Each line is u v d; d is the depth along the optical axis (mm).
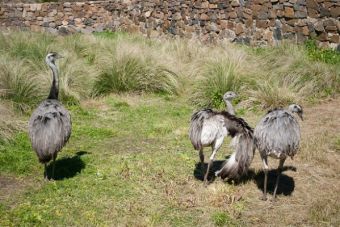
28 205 6922
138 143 9570
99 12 24531
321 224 6457
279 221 6543
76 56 14695
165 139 9797
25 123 10477
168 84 13273
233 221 6512
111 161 8539
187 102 12383
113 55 14000
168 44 16203
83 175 7980
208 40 18594
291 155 6750
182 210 6812
